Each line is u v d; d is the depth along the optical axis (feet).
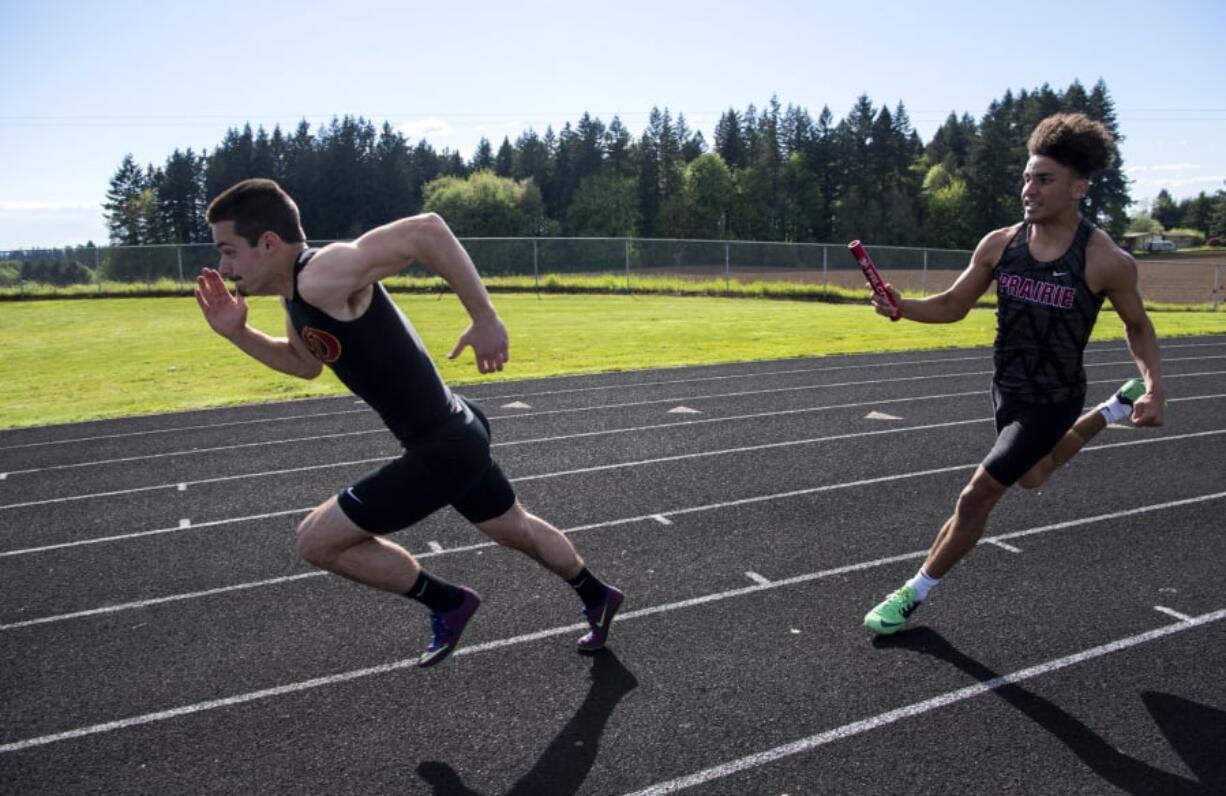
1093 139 9.73
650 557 15.16
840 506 17.90
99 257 90.33
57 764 9.39
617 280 86.33
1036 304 10.24
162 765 9.34
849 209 232.73
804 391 32.07
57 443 26.55
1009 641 11.74
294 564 15.47
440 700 10.53
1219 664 11.02
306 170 244.01
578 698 10.50
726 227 247.70
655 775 8.95
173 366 43.27
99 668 11.64
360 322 8.60
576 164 267.80
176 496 20.16
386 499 9.14
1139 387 10.59
